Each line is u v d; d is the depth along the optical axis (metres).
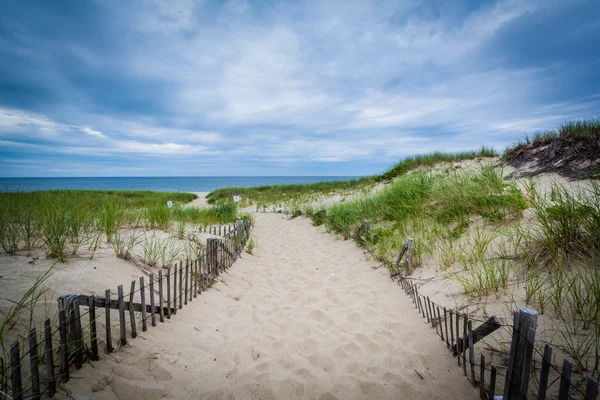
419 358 3.00
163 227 7.00
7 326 2.51
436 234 5.96
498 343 2.83
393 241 6.33
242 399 2.47
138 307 3.12
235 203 15.30
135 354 2.80
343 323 3.81
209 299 4.41
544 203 4.81
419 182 8.84
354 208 9.68
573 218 3.81
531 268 3.73
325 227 10.18
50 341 2.12
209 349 3.17
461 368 2.74
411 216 7.16
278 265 6.55
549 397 2.12
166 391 2.46
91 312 2.57
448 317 3.53
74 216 5.09
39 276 3.38
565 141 8.03
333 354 3.14
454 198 6.59
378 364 2.95
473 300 3.64
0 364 1.95
